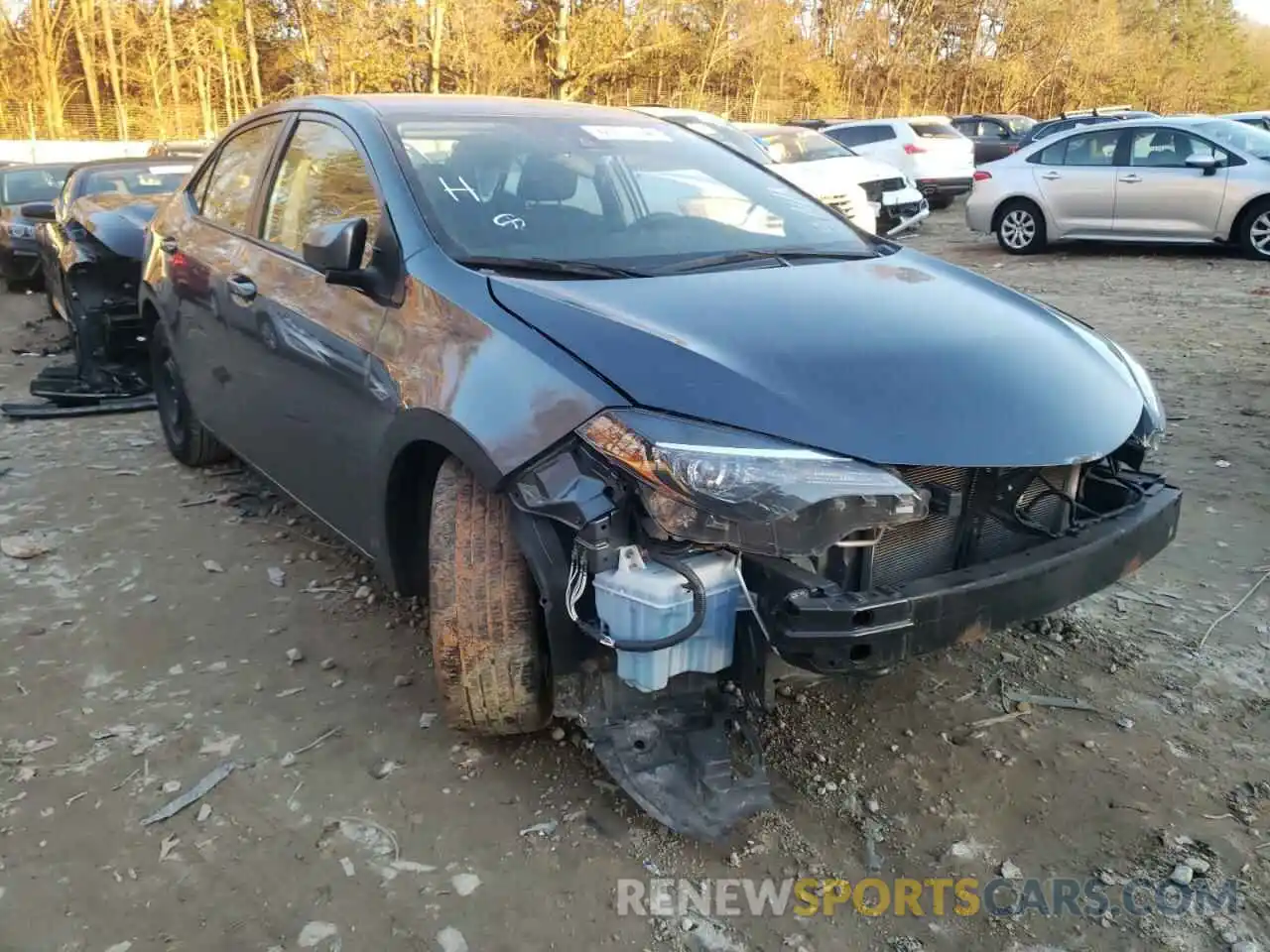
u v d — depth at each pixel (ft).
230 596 12.61
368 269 10.09
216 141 16.03
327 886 7.97
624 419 7.50
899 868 8.15
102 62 128.26
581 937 7.51
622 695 8.27
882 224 45.78
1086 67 183.32
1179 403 19.86
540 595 8.48
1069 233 40.73
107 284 21.24
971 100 186.09
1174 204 38.11
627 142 12.53
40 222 30.48
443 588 8.77
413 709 10.20
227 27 123.34
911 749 9.52
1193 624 11.70
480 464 8.19
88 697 10.48
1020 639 11.41
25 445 18.71
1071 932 7.54
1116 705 10.19
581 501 7.55
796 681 8.23
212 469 17.22
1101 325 27.22
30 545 13.84
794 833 8.48
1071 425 8.25
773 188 12.72
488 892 7.91
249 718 10.11
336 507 11.09
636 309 8.69
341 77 101.45
